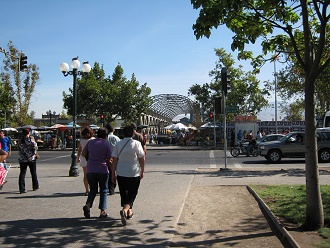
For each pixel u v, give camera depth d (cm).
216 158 2364
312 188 615
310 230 609
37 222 706
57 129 4069
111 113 4888
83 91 4691
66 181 1304
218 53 4100
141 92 5091
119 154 698
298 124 4188
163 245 562
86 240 590
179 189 1081
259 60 920
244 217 740
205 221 712
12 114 5425
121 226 673
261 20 754
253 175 1401
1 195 1009
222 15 705
